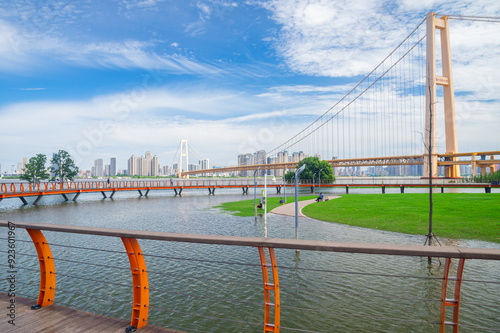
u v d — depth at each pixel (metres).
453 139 90.44
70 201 55.72
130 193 81.56
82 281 13.07
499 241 19.38
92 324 3.43
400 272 13.66
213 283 12.69
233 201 54.50
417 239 20.84
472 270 13.64
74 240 20.78
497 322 9.12
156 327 3.36
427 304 10.48
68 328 3.33
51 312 3.70
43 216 35.56
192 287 12.28
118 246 19.03
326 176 88.94
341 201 46.16
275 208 39.72
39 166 67.62
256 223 28.84
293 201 49.78
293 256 16.39
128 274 13.95
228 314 9.95
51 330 3.28
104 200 58.75
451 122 90.69
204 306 10.53
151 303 10.79
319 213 33.69
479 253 2.18
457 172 90.69
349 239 21.41
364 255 16.39
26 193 46.56
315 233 23.59
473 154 88.12
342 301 10.81
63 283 12.82
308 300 10.91
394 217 28.62
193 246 18.98
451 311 9.91
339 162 96.62
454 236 20.94
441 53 86.56
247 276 13.50
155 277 13.45
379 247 2.31
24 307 3.84
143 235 2.97
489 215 26.78
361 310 10.12
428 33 78.06
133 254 3.31
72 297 11.37
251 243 2.65
